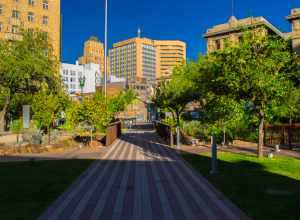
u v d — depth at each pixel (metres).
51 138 28.11
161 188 10.78
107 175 13.20
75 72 123.62
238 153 20.30
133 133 42.91
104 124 26.92
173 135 27.75
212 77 18.28
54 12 67.06
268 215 7.69
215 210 8.21
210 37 61.59
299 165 15.26
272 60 16.28
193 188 10.70
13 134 36.47
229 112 17.42
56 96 27.20
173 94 28.31
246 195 9.60
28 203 8.92
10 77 33.56
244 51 16.22
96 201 9.18
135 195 9.86
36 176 12.93
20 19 61.91
